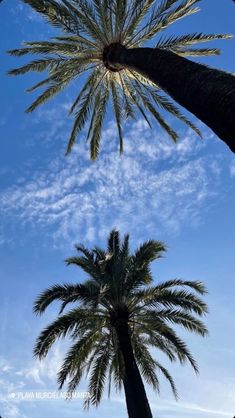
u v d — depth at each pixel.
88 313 19.80
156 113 18.95
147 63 10.62
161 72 9.77
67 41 15.60
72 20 14.32
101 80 17.69
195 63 9.07
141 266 20.97
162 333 20.72
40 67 16.95
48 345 18.86
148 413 17.95
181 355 20.72
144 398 18.27
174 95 9.13
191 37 15.69
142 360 21.89
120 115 20.08
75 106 18.75
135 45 15.18
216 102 7.44
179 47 16.78
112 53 14.15
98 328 20.27
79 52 15.63
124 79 17.97
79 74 17.22
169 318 20.72
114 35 14.70
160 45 15.70
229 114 7.07
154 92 18.19
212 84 7.79
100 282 20.77
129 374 18.89
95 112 18.86
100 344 20.88
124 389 18.98
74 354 19.48
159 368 22.53
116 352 20.47
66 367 19.23
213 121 7.48
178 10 14.99
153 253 21.19
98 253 22.09
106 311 20.73
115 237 22.50
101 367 20.23
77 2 14.41
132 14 14.62
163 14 14.99
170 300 20.20
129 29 14.64
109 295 20.33
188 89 8.47
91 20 14.45
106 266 21.27
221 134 7.24
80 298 19.31
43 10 13.96
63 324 18.92
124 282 20.61
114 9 14.27
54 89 18.12
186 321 20.80
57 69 16.94
